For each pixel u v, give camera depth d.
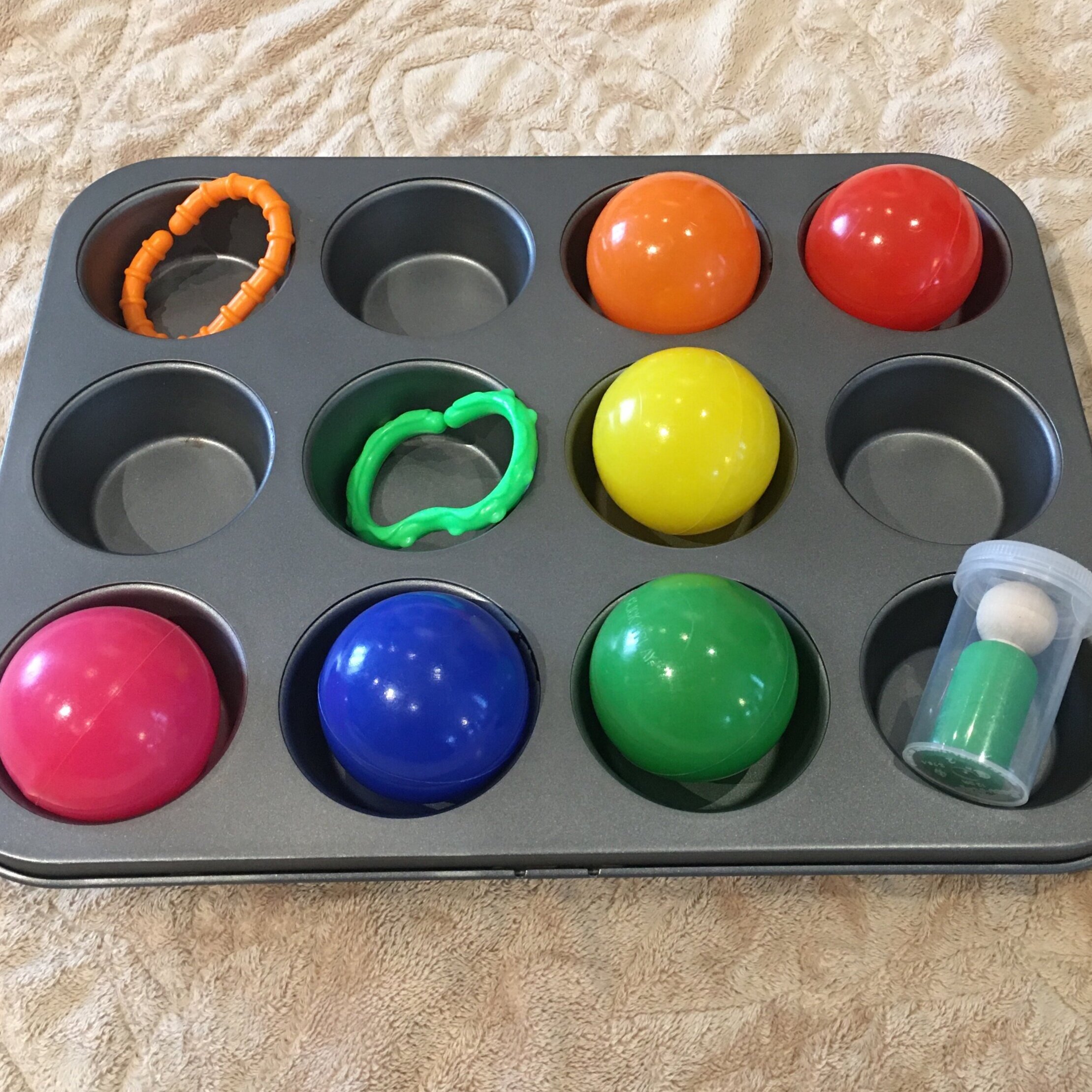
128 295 0.79
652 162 0.81
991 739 0.57
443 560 0.65
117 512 0.76
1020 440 0.73
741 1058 0.57
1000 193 0.79
